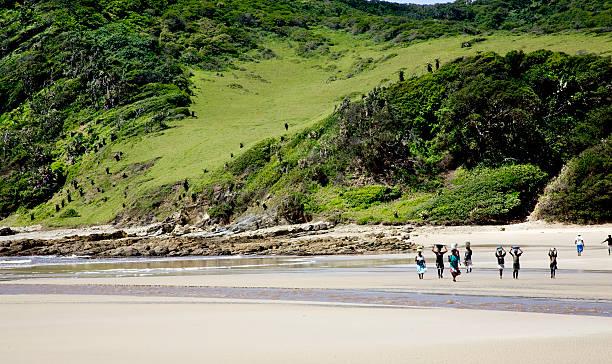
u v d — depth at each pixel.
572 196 61.97
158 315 20.17
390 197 75.12
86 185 110.25
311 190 79.75
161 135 119.38
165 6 196.00
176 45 170.50
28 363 13.60
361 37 189.75
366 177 79.12
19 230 99.38
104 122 130.25
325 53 176.75
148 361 13.68
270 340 15.76
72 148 122.50
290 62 171.75
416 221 67.50
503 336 15.48
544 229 58.91
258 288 27.44
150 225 88.81
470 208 66.94
